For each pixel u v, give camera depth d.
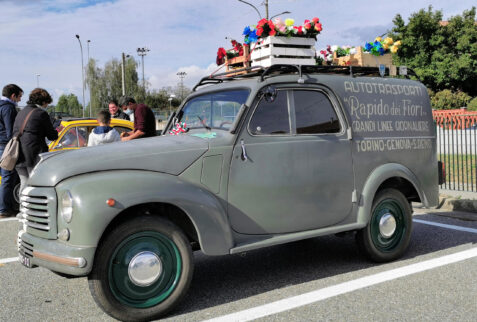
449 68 33.38
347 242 5.71
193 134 4.17
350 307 3.56
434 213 7.46
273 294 3.93
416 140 5.09
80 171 3.40
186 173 3.67
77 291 4.14
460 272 4.35
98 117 7.09
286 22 4.77
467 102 31.53
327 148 4.33
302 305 3.64
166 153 3.64
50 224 3.32
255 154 3.94
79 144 8.06
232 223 3.83
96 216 3.15
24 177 7.13
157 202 3.44
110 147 3.71
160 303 3.45
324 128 4.39
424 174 5.14
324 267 4.68
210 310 3.60
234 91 4.24
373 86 4.82
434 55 33.94
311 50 4.94
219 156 3.79
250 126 3.98
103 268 3.23
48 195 3.33
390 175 4.70
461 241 5.55
